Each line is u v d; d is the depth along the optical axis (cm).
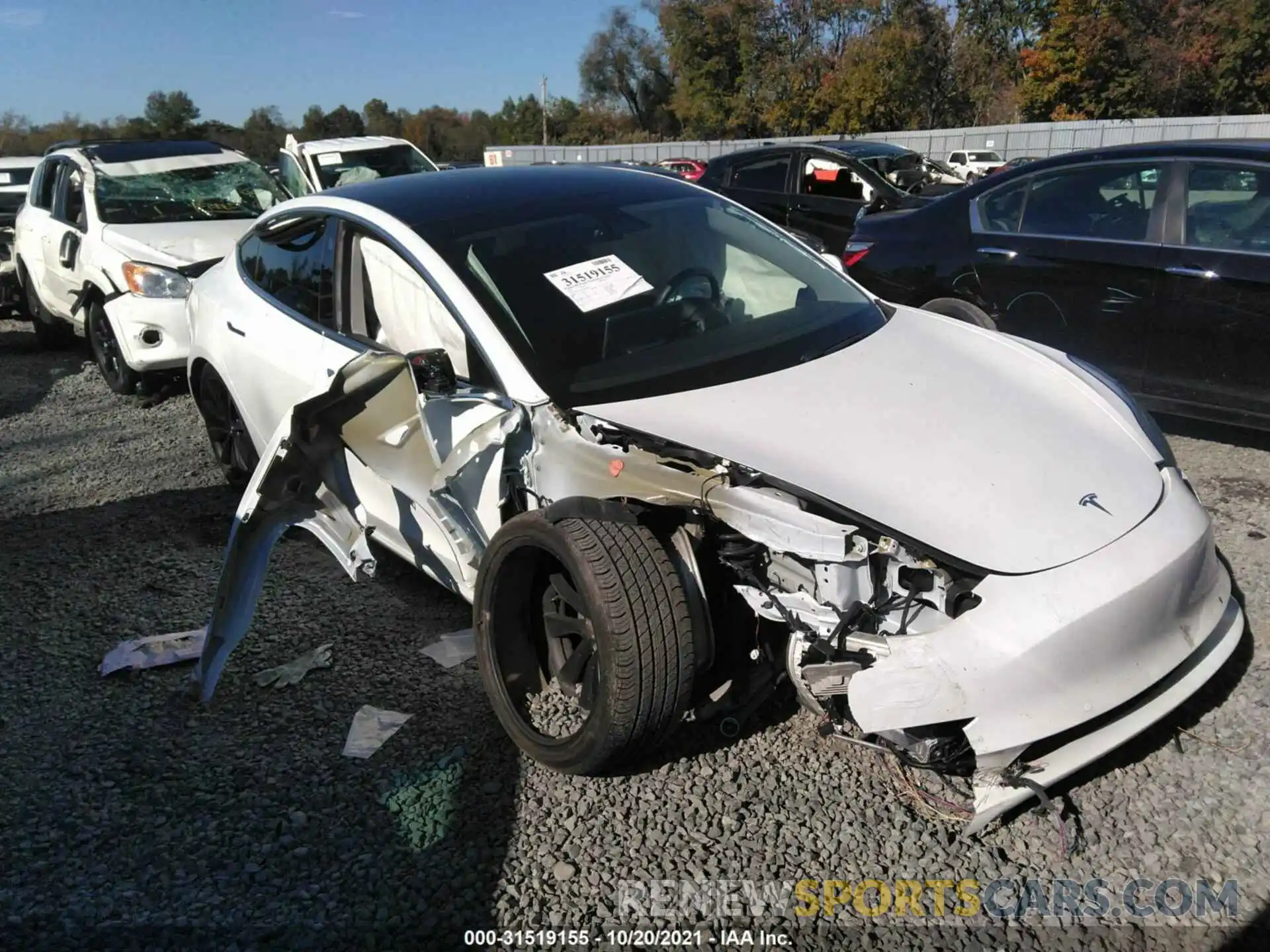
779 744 287
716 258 359
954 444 265
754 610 255
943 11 4972
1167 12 4188
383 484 344
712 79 5684
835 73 5034
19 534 466
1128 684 233
